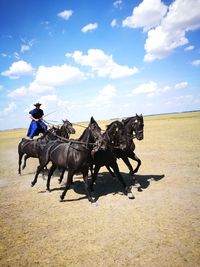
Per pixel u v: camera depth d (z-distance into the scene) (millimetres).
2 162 19047
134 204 7379
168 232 5512
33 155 11562
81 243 5324
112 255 4773
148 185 9234
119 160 15711
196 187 8570
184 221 6004
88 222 6355
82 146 7504
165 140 23516
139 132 8086
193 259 4461
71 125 10570
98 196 8398
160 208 6926
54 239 5609
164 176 10359
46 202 8211
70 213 7066
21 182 11398
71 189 9492
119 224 6098
